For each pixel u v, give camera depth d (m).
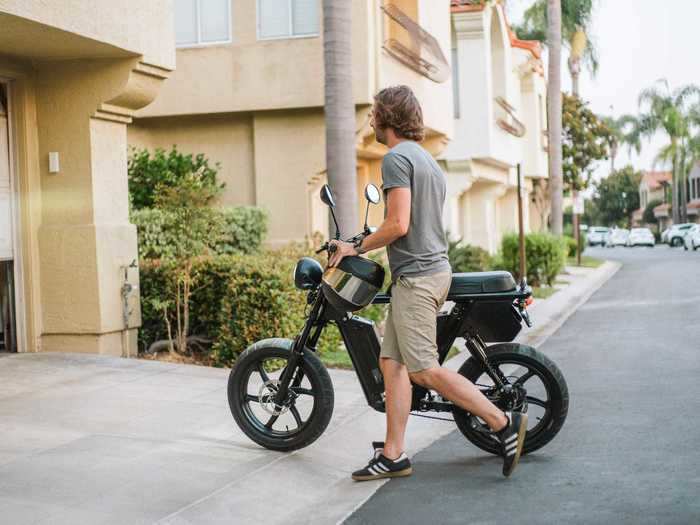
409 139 5.18
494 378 5.45
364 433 6.48
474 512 4.55
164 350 9.89
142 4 8.95
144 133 15.30
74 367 8.55
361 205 18.02
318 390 5.64
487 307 5.30
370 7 13.73
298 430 5.73
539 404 5.54
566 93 40.16
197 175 13.11
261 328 9.05
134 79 9.11
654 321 13.80
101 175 9.30
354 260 5.25
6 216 9.15
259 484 5.09
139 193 13.34
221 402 7.18
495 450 5.59
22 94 9.14
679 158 73.62
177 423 6.47
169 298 9.93
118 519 4.41
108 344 9.36
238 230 13.53
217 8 14.47
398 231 4.92
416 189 5.00
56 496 4.75
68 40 8.23
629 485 4.89
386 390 5.23
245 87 14.43
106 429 6.25
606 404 7.24
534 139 33.72
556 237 23.45
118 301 9.43
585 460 5.48
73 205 9.23
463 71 23.06
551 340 12.04
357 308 5.29
